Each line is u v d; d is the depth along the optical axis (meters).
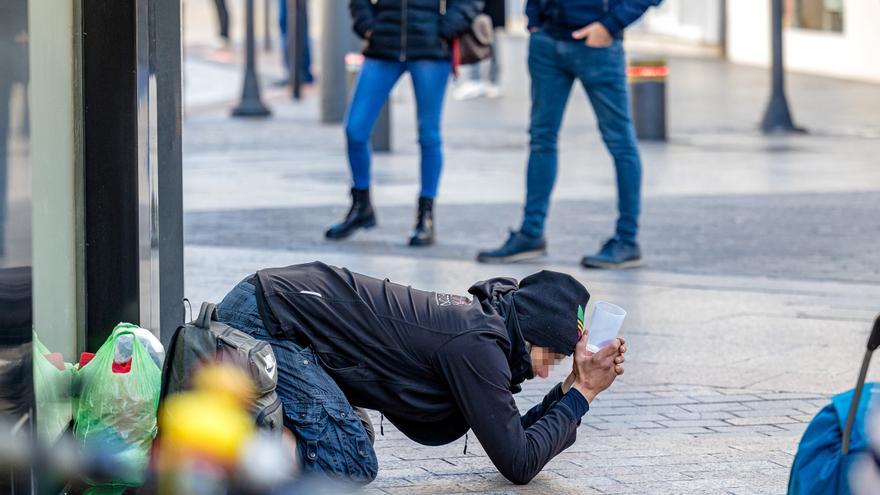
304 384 8.12
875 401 6.57
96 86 8.96
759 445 10.06
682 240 19.66
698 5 63.66
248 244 18.44
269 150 30.23
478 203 22.89
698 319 14.57
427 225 18.89
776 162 28.94
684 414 10.96
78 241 8.96
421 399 8.39
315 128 35.09
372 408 8.49
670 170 27.50
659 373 12.30
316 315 8.26
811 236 20.09
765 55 54.81
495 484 9.04
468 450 9.91
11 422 6.43
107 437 8.26
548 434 8.52
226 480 7.75
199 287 15.30
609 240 17.73
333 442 8.09
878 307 15.33
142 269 9.20
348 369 8.29
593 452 9.84
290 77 43.97
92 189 9.00
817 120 37.69
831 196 23.98
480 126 35.25
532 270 17.20
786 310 15.10
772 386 11.90
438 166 18.86
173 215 10.14
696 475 9.27
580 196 23.88
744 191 24.58
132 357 8.33
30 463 6.79
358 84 19.02
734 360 12.82
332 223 20.47
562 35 17.00
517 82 47.22
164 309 10.20
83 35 8.89
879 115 38.75
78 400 8.33
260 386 7.71
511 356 8.43
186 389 7.67
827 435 6.66
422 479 9.14
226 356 7.68
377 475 9.20
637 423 10.67
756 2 55.19
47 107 8.08
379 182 25.39
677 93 44.50
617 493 8.85
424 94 18.67
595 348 8.83
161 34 9.97
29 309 6.66
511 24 73.94
